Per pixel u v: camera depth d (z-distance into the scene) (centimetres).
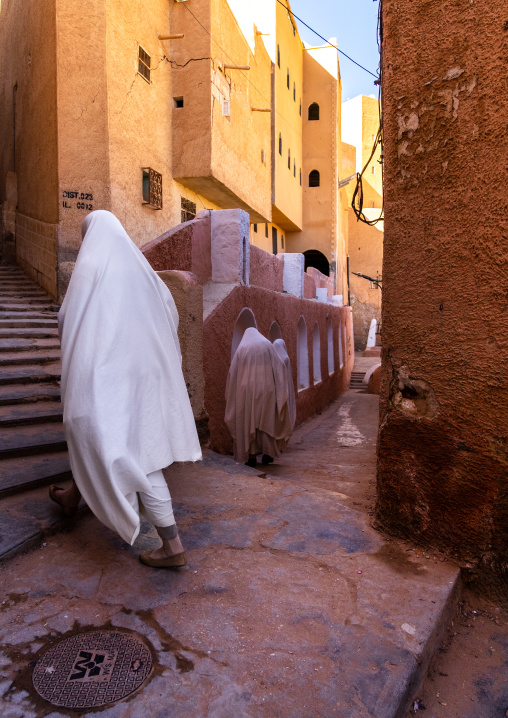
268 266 1148
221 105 1402
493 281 272
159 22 1271
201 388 536
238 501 374
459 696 222
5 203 1292
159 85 1273
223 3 1400
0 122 1441
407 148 305
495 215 269
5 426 429
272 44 2309
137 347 255
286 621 237
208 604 248
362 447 969
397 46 305
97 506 245
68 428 244
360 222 3928
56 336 675
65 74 1030
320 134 3062
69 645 217
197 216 790
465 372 286
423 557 300
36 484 351
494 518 281
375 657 216
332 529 331
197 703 189
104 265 259
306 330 1426
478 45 271
